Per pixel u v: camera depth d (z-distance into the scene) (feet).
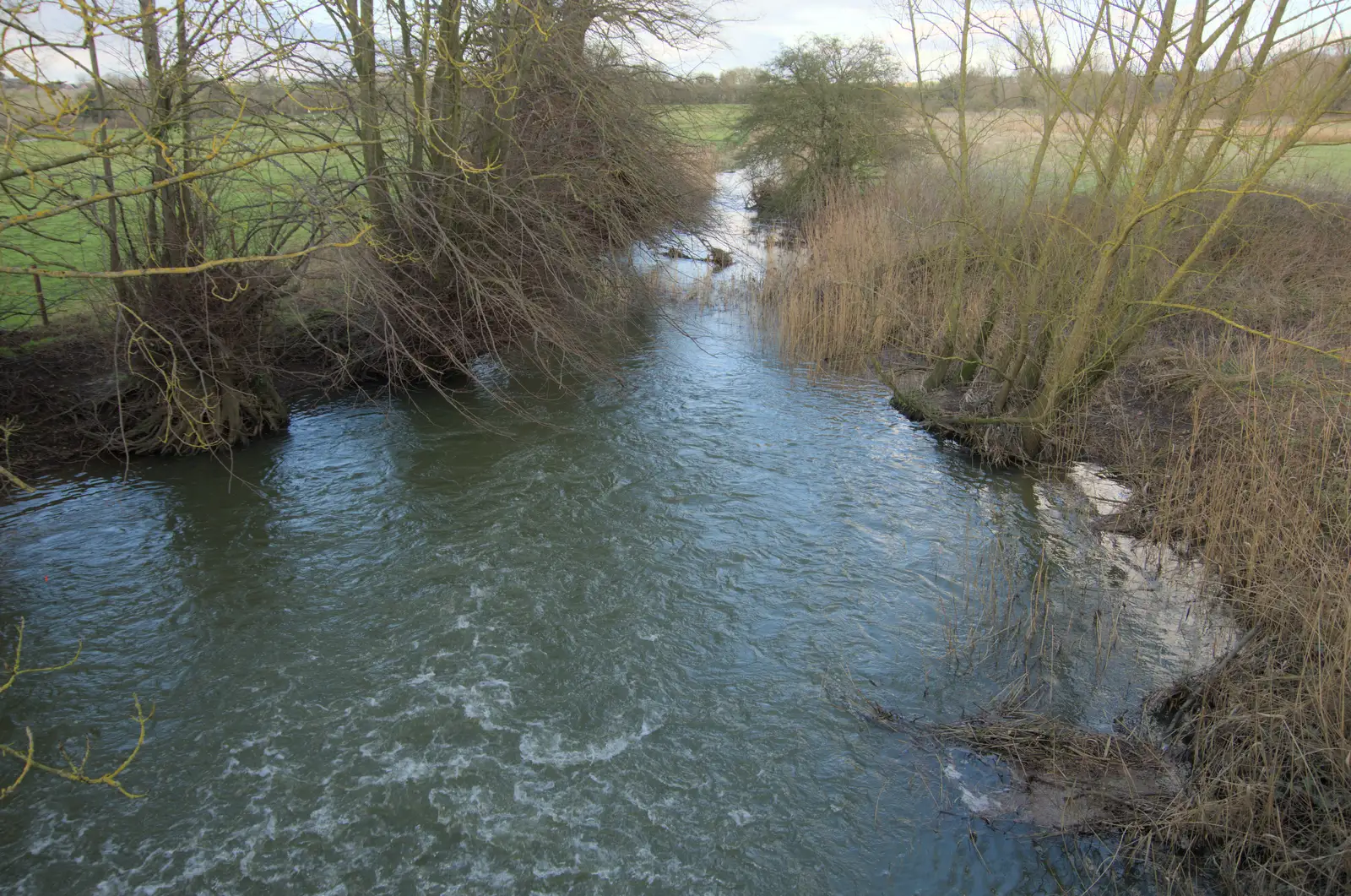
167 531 30.53
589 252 45.60
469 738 21.59
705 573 28.94
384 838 18.83
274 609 26.48
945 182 64.39
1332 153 63.52
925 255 55.47
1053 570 29.35
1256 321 43.96
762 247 81.61
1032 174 38.42
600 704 22.88
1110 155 34.17
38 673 23.40
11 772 20.25
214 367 35.12
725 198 111.55
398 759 20.90
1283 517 26.94
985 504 34.04
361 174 38.88
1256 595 25.72
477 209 41.32
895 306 52.39
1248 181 27.84
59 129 17.15
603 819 19.36
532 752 21.20
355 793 19.92
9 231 40.14
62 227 47.06
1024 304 37.81
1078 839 18.51
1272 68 27.58
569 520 31.99
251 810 19.43
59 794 19.75
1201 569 29.14
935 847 18.52
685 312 60.85
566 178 42.98
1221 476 30.50
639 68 48.91
